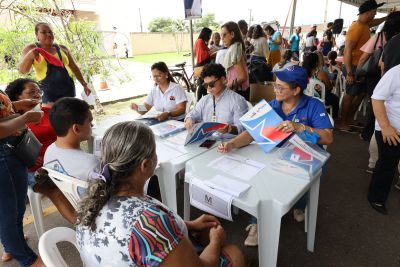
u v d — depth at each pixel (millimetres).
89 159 1357
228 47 3248
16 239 1611
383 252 1848
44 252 894
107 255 734
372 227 2086
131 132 796
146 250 699
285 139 1669
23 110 1786
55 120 1351
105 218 756
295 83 1654
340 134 3883
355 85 3674
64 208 1402
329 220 2174
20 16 3914
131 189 822
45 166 1422
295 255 1839
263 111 1743
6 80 3713
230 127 2020
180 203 2422
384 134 1951
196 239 1214
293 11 5387
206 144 1899
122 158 776
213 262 941
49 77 2736
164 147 1867
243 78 3215
